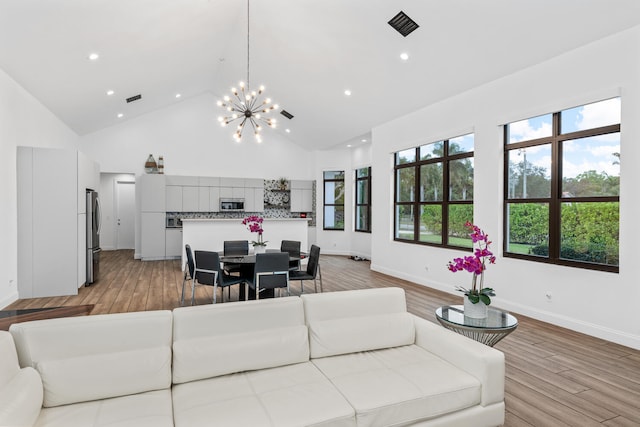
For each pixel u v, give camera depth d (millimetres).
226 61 7430
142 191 8789
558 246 4043
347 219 10008
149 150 9258
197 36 5875
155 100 8391
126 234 10938
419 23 4332
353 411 1662
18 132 4887
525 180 4434
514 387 2615
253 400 1725
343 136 8625
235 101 9594
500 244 4668
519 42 3986
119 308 4578
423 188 6266
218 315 2086
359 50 5293
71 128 7773
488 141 4816
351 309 2447
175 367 1897
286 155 10570
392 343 2422
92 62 5078
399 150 6727
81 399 1680
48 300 4895
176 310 2055
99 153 8852
